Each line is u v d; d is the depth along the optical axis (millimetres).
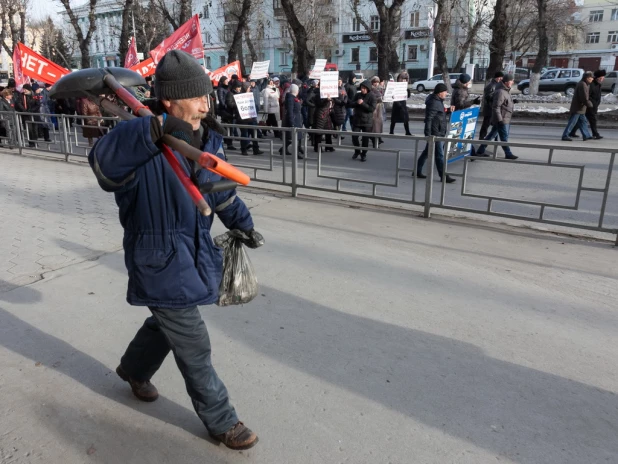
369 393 2744
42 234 5180
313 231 5379
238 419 2424
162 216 1999
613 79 27031
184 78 1916
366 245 4977
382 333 3350
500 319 3545
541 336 3324
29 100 12289
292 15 19391
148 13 30312
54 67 11438
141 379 2592
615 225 5879
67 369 2939
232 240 2354
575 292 3975
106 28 49781
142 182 1960
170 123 1787
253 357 3066
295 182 6785
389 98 11156
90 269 4320
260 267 4402
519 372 2939
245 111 9898
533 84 23625
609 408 2641
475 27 22891
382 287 4035
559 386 2816
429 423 2520
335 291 3955
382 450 2338
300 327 3414
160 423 2512
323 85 10344
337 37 47938
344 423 2514
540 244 5059
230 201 2205
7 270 4270
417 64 45625
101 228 5387
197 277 2094
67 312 3586
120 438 2408
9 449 2322
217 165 1629
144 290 2047
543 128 15188
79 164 9281
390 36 18875
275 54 49375
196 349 2154
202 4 51438
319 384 2816
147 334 2480
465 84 9750
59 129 9617
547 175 8430
